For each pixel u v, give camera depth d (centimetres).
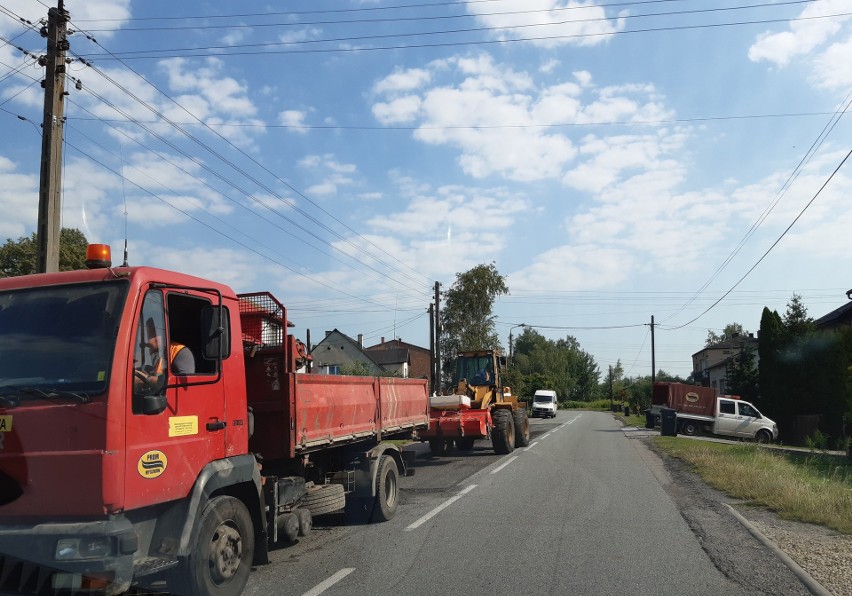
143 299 509
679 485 1331
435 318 4203
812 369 3150
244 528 596
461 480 1419
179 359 551
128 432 478
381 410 1016
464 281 5091
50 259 1180
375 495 937
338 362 6931
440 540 835
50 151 1202
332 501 828
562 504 1102
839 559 724
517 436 2319
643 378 12050
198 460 559
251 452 714
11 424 470
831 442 2936
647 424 3762
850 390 3083
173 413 532
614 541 825
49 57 1224
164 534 527
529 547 795
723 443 2566
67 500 458
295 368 745
